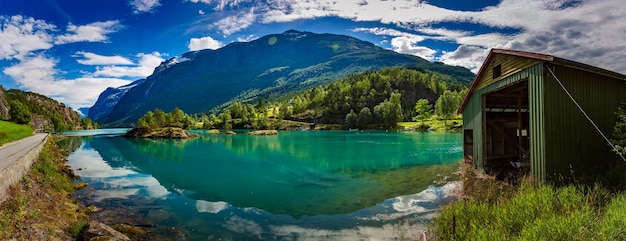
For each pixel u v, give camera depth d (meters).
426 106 96.06
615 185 11.56
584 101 13.79
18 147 25.84
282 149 40.91
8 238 8.70
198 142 55.56
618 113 13.09
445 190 16.09
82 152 40.22
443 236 9.17
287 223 12.26
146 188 18.88
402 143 46.06
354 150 37.81
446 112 92.62
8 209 10.10
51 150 32.19
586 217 7.70
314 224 12.02
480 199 12.03
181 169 25.88
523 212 8.95
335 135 73.38
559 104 13.13
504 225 8.52
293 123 128.12
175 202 15.66
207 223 12.45
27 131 54.66
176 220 12.85
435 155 30.98
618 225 7.00
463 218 9.62
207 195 17.00
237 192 17.56
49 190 15.50
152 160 31.66
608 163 14.14
